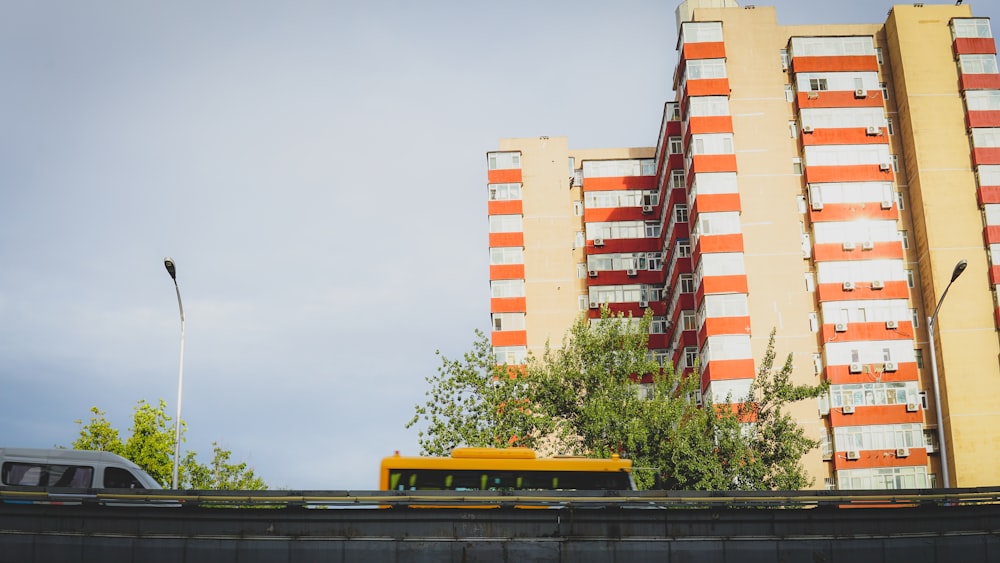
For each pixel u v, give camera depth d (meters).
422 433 48.12
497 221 76.50
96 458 28.06
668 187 72.88
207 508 24.61
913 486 59.28
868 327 62.09
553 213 77.12
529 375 48.59
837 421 60.41
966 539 26.39
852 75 66.56
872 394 60.91
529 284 75.69
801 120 65.69
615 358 48.81
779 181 64.06
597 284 77.25
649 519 25.53
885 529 26.33
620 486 30.19
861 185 64.75
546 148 78.50
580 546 25.25
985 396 61.09
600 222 78.50
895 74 67.69
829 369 61.34
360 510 24.94
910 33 67.19
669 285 73.00
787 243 63.06
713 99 65.31
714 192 63.72
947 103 65.81
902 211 65.62
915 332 63.38
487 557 25.03
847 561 25.88
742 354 60.94
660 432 44.72
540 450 48.06
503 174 77.50
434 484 29.94
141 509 24.47
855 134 65.56
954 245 63.41
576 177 80.00
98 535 24.19
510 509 25.28
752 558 25.61
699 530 25.64
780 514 25.95
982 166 64.38
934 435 61.50
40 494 24.28
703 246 62.84
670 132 72.38
